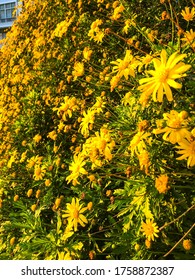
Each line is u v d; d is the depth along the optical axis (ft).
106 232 7.73
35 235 8.15
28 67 17.60
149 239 6.07
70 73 13.03
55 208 8.08
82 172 7.43
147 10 11.34
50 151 11.12
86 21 13.48
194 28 10.86
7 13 88.48
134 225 6.86
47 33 16.08
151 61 6.88
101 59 11.89
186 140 5.05
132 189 6.55
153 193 6.14
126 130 7.39
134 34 11.05
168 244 6.31
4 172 12.06
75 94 12.53
